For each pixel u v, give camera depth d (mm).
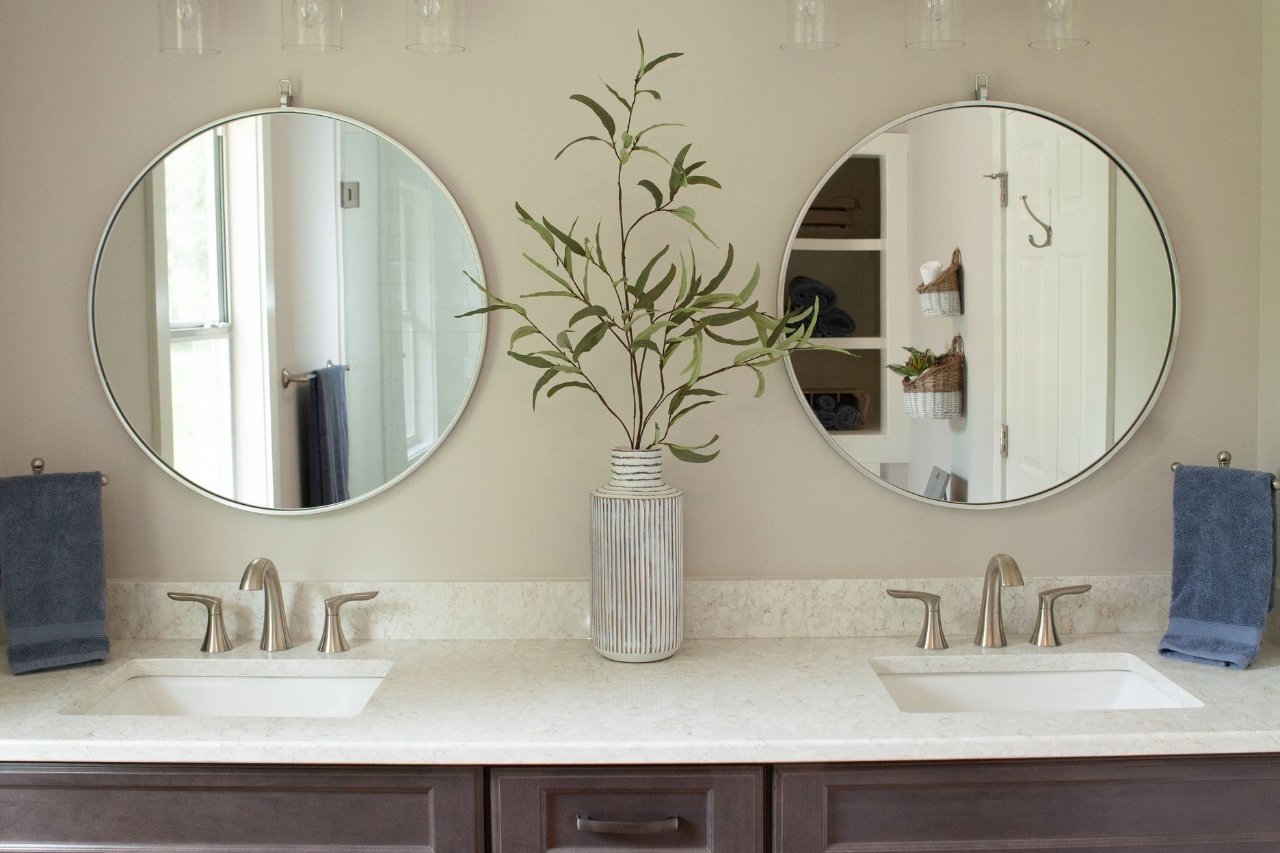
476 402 2170
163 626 2195
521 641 2170
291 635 2182
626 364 2168
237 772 1705
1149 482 2184
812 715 1761
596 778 1700
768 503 2195
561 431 2176
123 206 2133
